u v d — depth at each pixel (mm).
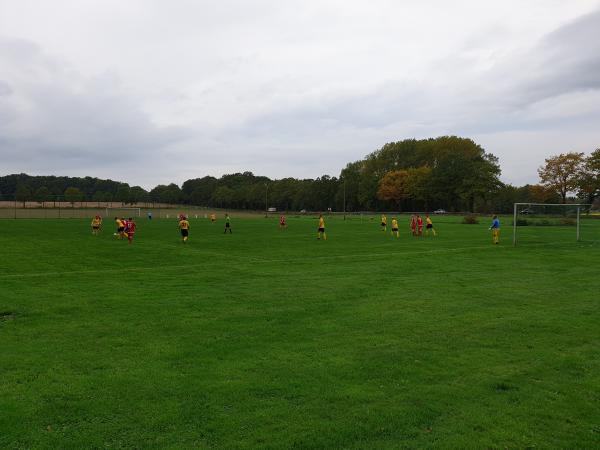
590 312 10789
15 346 8008
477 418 5477
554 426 5312
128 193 181750
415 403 5859
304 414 5523
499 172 99625
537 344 8312
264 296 12539
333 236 38062
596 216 48719
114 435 5031
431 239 34625
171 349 7906
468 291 13375
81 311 10656
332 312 10672
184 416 5453
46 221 67062
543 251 25438
